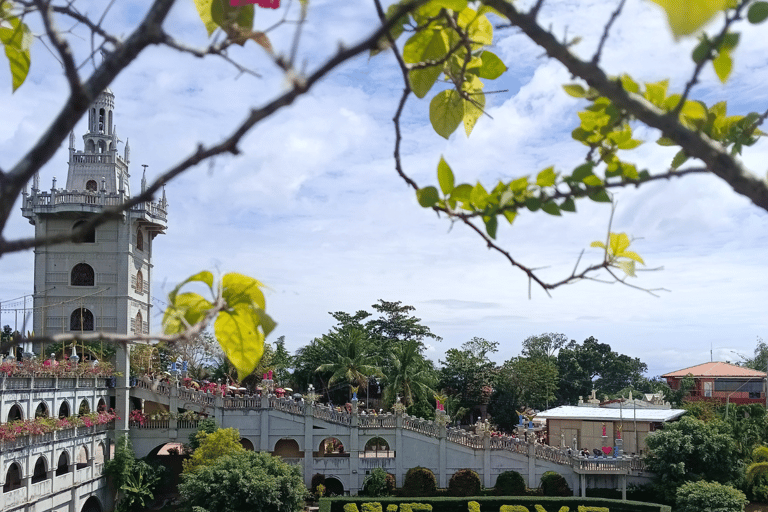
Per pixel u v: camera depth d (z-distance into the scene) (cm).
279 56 200
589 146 311
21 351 4516
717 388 8625
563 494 5231
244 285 280
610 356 10575
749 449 5409
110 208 204
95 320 5409
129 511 4903
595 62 243
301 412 5459
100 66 215
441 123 371
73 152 5744
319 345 7725
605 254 299
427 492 5250
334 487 5644
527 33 247
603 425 5997
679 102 246
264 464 4400
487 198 279
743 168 239
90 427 4747
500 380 8138
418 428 5497
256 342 285
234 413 5422
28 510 3719
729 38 232
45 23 198
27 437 3756
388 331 8988
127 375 5281
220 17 301
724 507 4397
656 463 5144
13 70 316
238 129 204
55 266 5456
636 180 269
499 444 5462
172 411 5419
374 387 8481
